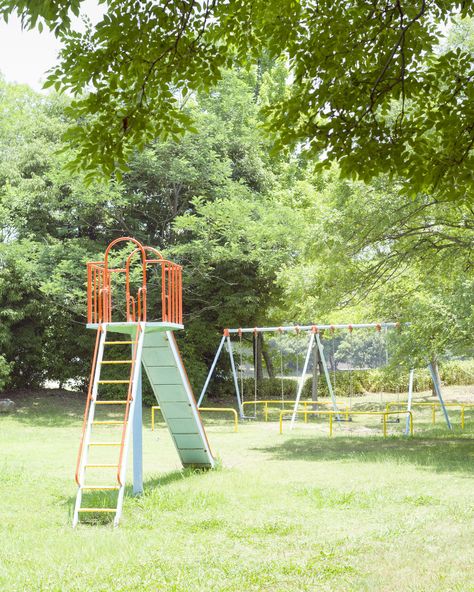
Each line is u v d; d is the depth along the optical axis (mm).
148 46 5027
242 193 25219
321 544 6566
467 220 14469
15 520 8023
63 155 21344
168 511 8383
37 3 4379
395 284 19078
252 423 22094
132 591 5328
